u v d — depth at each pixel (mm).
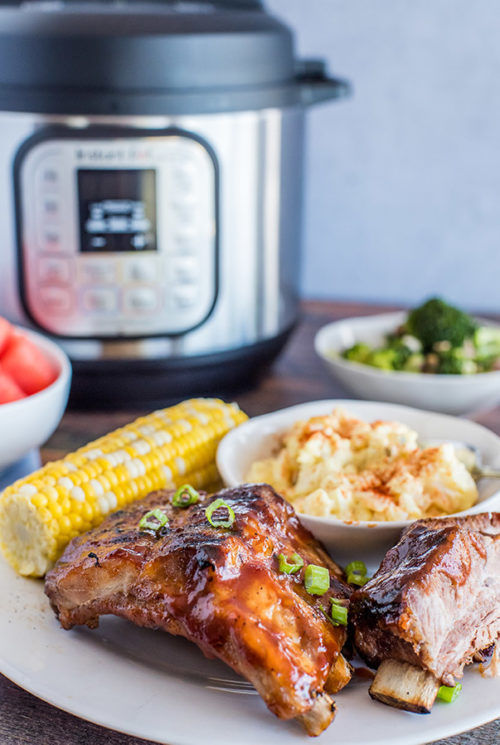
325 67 958
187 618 615
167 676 638
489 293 1267
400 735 598
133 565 638
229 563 620
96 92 829
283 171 918
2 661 637
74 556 666
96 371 894
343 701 619
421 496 733
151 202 859
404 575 628
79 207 855
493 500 720
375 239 1273
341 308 1170
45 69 826
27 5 925
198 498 695
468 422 807
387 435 769
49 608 684
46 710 641
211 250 885
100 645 658
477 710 611
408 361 942
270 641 603
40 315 885
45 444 880
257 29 869
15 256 876
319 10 1195
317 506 723
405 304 1273
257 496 678
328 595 647
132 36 823
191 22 844
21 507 704
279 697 594
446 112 1198
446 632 620
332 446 758
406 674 616
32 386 822
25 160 849
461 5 1151
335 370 916
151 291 878
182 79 837
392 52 1188
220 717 609
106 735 628
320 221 1279
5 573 709
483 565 647
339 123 1229
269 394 964
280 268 941
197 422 805
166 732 598
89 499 720
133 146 844
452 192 1231
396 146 1225
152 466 759
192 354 904
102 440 782
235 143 871
